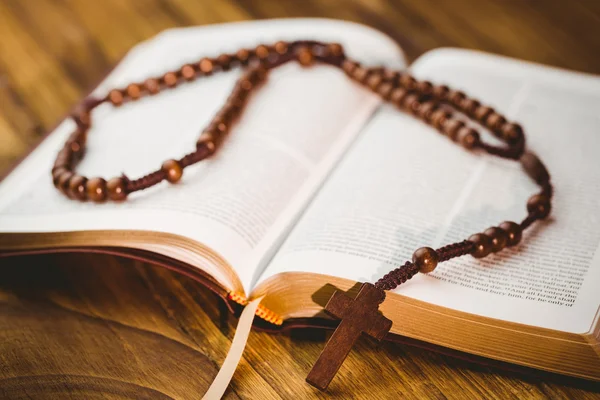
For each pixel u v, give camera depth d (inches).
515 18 22.5
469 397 15.7
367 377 16.0
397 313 15.8
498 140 18.8
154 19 23.3
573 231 16.7
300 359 16.3
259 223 17.0
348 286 15.9
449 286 15.9
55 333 16.9
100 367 16.4
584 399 15.6
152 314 17.1
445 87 19.4
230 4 23.6
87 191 17.4
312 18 23.0
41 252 16.9
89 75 21.9
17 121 20.9
